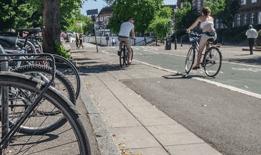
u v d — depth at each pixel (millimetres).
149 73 13961
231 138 5797
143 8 21391
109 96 9086
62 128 5875
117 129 6199
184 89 10172
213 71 12570
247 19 75875
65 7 30938
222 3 72438
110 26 22000
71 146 5109
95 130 5883
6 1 29875
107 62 20625
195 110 7684
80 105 7805
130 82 11539
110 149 5113
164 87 10531
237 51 35562
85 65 18469
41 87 3229
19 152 4570
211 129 6289
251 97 8977
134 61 20562
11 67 5430
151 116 7078
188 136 5801
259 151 5227
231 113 7402
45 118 4859
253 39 29438
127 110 7586
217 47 12438
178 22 81188
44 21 18203
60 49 18094
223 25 77125
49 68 4926
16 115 3953
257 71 14578
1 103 3941
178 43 70938
